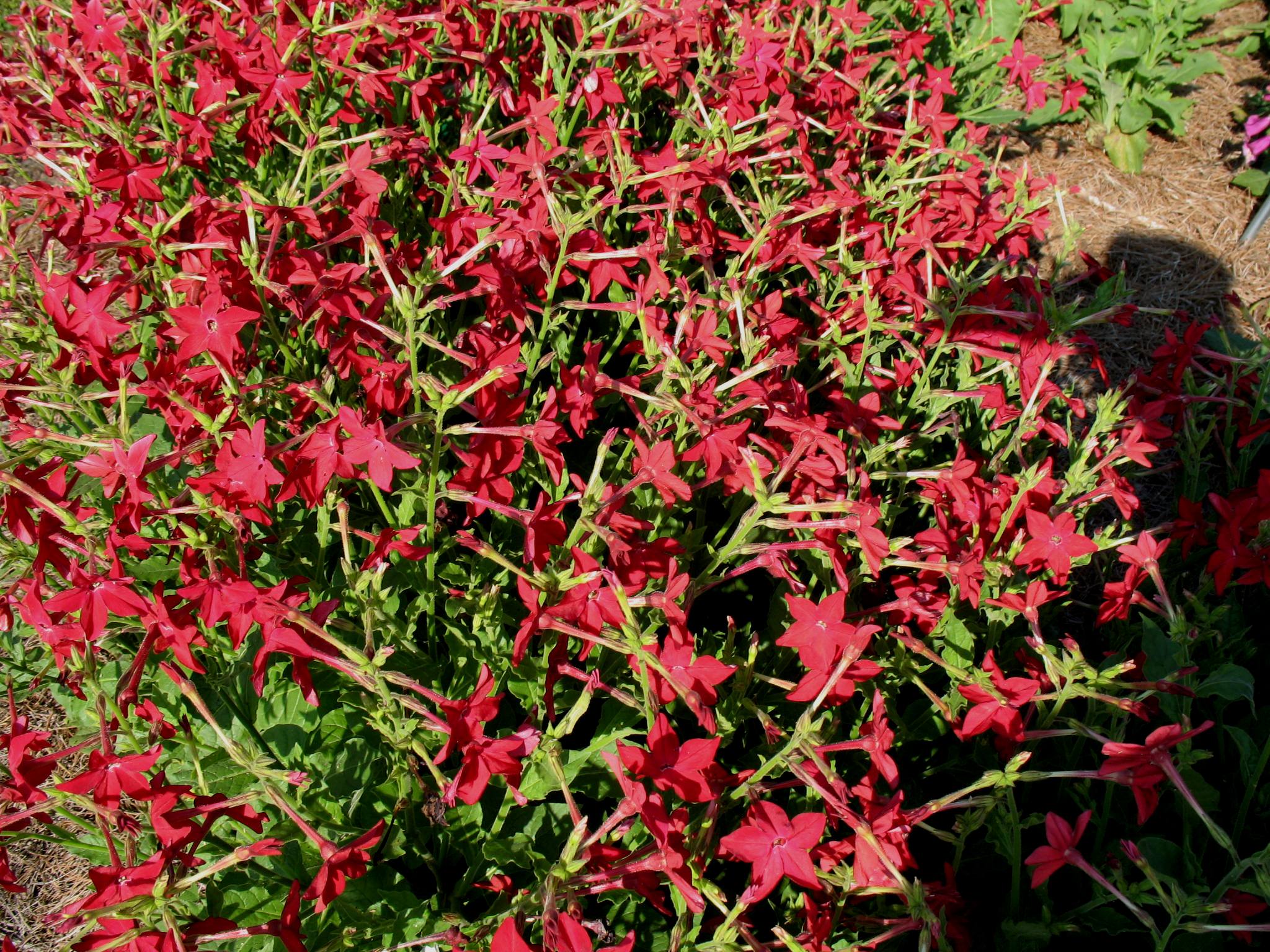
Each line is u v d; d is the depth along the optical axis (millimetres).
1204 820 1673
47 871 2928
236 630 1759
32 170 4777
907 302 3082
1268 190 5250
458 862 2371
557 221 2479
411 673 2389
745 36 3238
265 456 1900
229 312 2059
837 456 2080
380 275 2486
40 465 2338
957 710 2377
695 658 1757
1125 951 2270
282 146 3559
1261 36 6895
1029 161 5895
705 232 2910
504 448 2156
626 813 1544
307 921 2057
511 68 3320
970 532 2459
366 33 3127
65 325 2246
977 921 2334
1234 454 3613
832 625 1740
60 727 3148
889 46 4953
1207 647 2811
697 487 2109
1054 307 2711
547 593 1849
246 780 2197
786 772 2330
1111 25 6203
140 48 3307
